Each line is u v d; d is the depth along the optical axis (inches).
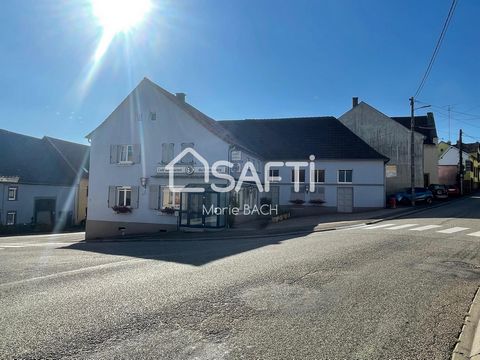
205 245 586.6
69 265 415.8
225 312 225.9
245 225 899.4
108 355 169.6
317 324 206.1
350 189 1203.9
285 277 311.3
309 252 433.7
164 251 524.4
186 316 219.1
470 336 191.2
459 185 1875.0
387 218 895.1
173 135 950.4
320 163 1229.1
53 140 1752.0
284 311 227.1
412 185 1216.8
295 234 689.6
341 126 1332.4
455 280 302.4
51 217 1550.2
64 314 225.3
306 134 1334.9
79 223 1667.1
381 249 444.8
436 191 1480.1
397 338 188.1
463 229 639.8
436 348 177.0
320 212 1216.8
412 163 1218.6
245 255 434.9
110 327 202.8
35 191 1486.2
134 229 967.0
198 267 367.2
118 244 706.8
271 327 201.9
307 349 175.2
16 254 558.3
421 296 258.5
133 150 981.8
